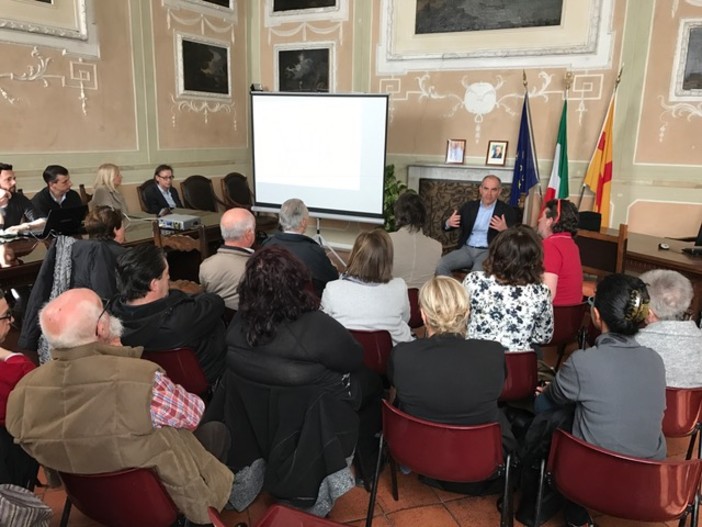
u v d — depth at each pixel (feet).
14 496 3.68
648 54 15.66
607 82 16.29
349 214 17.61
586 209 17.24
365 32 19.19
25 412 4.22
